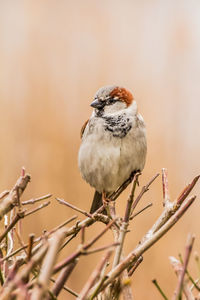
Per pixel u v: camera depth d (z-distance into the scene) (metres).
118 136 7.33
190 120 11.57
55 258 2.60
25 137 10.91
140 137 7.42
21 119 11.27
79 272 9.41
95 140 7.41
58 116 11.38
